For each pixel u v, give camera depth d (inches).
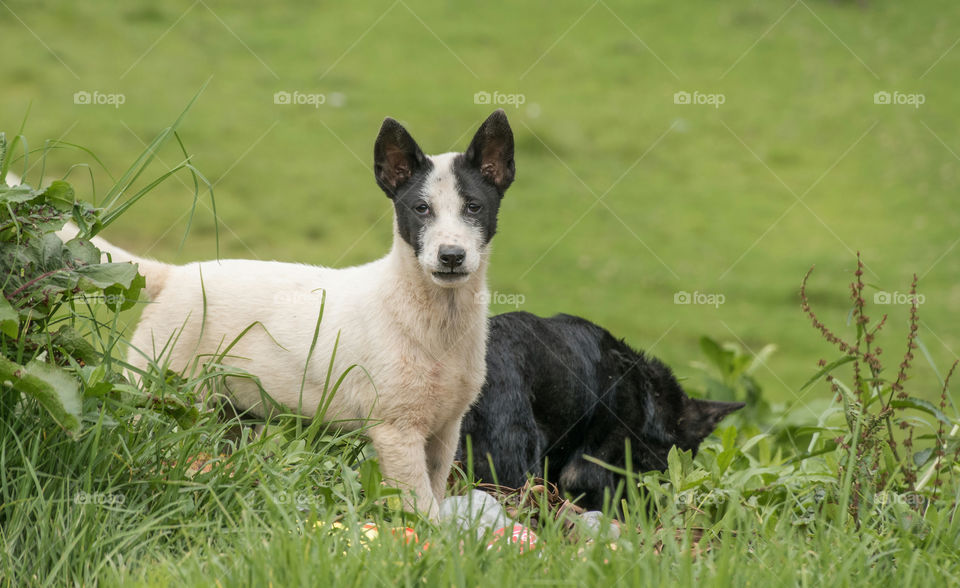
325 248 624.1
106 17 885.2
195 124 744.3
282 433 191.8
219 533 159.6
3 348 166.7
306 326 217.2
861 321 209.2
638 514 178.9
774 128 828.0
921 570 157.8
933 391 529.0
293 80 822.5
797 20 1008.9
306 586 138.7
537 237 671.1
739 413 302.7
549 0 1034.7
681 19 1003.9
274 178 698.2
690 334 573.6
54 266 175.6
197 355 206.5
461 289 207.0
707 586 143.9
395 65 869.2
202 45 866.8
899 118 848.3
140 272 226.4
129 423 175.8
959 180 755.4
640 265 647.8
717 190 748.6
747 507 191.3
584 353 249.6
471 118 777.6
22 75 762.2
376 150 217.3
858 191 751.7
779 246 677.3
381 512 169.6
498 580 142.8
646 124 810.8
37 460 164.7
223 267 231.5
